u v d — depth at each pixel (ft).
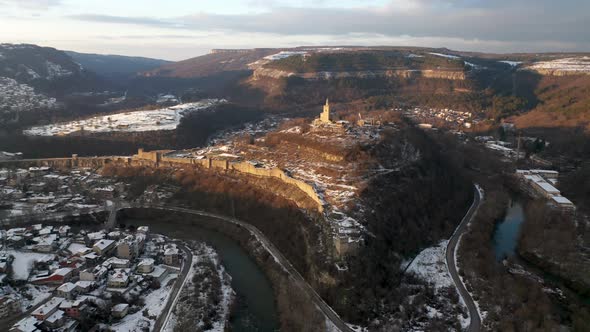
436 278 590.96
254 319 520.42
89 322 499.51
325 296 537.65
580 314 514.27
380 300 526.98
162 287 581.94
